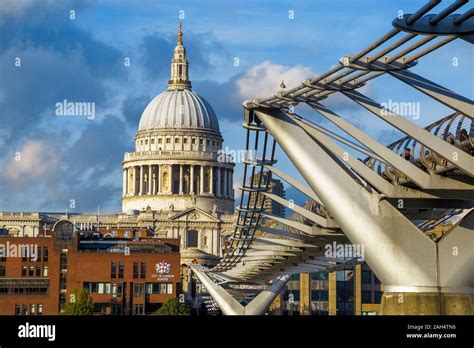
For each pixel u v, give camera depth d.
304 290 190.38
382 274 54.88
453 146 49.69
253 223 106.00
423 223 78.62
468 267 53.78
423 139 49.94
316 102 57.91
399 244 54.62
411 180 54.84
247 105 62.78
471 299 53.62
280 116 60.81
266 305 135.62
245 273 142.00
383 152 54.41
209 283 137.88
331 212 57.16
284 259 117.62
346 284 188.75
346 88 53.16
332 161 57.97
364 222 55.50
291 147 59.50
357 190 56.50
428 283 53.69
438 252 54.03
